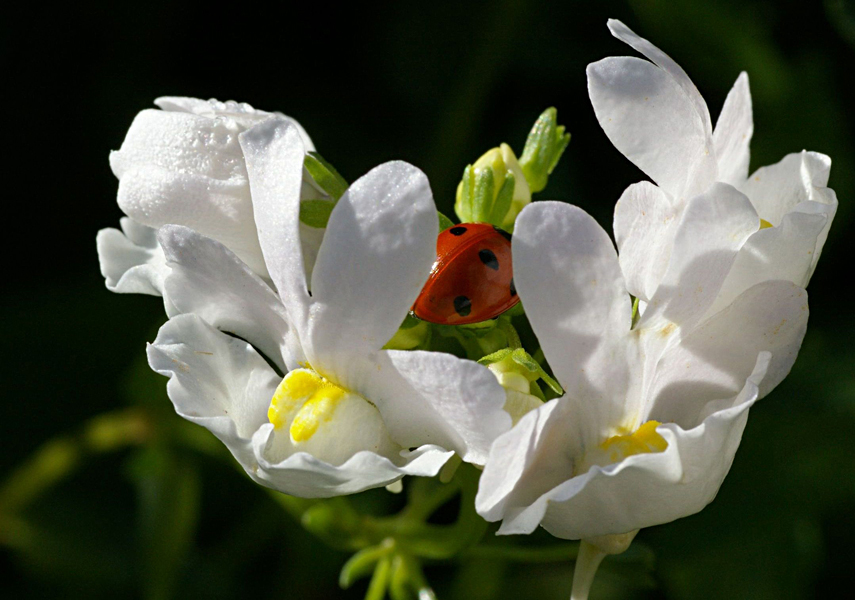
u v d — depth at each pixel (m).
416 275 0.25
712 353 0.26
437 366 0.25
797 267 0.25
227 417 0.25
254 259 0.26
